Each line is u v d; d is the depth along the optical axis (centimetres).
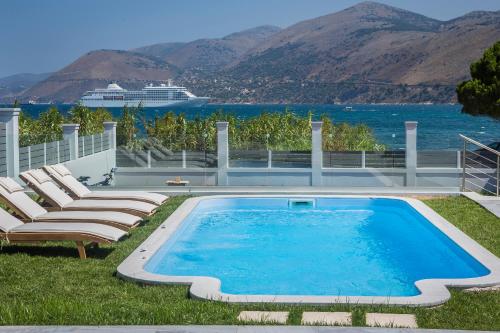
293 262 941
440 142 1700
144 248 870
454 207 1254
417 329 452
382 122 7575
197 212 1302
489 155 1652
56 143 1473
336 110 15875
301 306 611
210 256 978
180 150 1634
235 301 616
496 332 450
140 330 445
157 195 1186
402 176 1578
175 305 598
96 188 1532
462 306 616
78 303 584
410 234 1148
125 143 1819
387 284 816
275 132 1870
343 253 1004
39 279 728
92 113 2208
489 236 973
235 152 1622
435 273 876
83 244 838
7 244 922
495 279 700
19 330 445
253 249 1030
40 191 1013
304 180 1606
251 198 1405
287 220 1284
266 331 443
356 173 1589
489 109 2130
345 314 582
